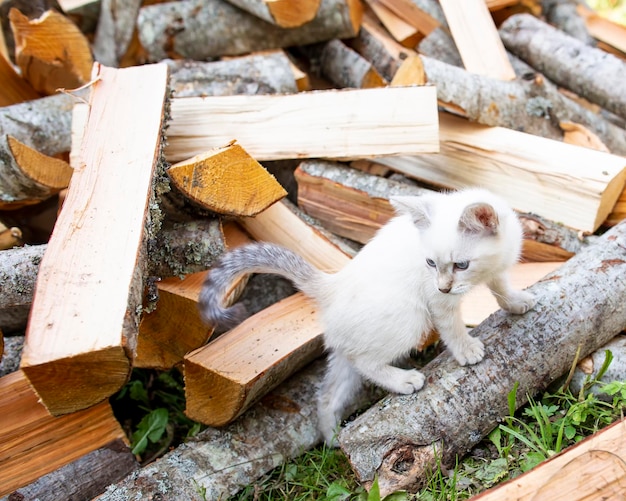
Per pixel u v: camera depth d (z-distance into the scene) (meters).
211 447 0.88
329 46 1.22
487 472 0.81
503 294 0.86
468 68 1.13
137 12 1.21
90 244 0.78
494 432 0.84
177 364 0.95
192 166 0.88
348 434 0.82
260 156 1.01
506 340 0.85
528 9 1.31
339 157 1.01
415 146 0.99
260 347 0.88
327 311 0.89
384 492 0.80
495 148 1.02
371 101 1.00
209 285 0.85
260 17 1.15
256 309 1.02
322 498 0.84
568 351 0.85
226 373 0.85
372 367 0.88
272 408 0.92
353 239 1.05
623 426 0.72
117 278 0.75
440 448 0.81
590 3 1.52
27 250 0.89
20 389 0.87
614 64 1.17
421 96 0.99
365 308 0.86
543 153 1.00
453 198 0.85
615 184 0.98
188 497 0.83
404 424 0.81
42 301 0.74
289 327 0.91
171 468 0.85
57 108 1.10
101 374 0.73
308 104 1.01
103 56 1.26
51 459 0.86
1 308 0.92
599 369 0.87
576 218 0.98
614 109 1.17
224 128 1.01
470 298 0.96
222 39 1.18
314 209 1.05
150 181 0.84
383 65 1.22
